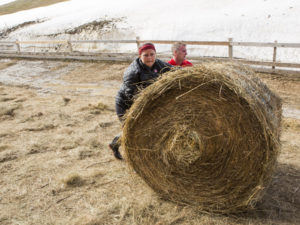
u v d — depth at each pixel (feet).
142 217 9.45
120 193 10.77
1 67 42.55
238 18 50.85
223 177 8.96
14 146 15.11
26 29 74.33
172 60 13.30
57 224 9.18
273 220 9.04
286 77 26.27
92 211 9.75
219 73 8.25
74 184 11.47
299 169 11.98
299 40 40.78
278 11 49.21
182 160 9.37
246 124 8.25
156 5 67.41
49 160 13.58
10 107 21.50
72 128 17.57
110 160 13.46
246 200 8.91
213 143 8.82
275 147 8.14
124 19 63.31
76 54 41.83
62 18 75.36
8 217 9.60
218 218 9.26
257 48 41.06
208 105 8.67
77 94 26.40
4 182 11.75
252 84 8.89
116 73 33.22
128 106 11.39
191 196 9.68
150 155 9.93
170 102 9.14
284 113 19.16
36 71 38.19
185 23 54.49
